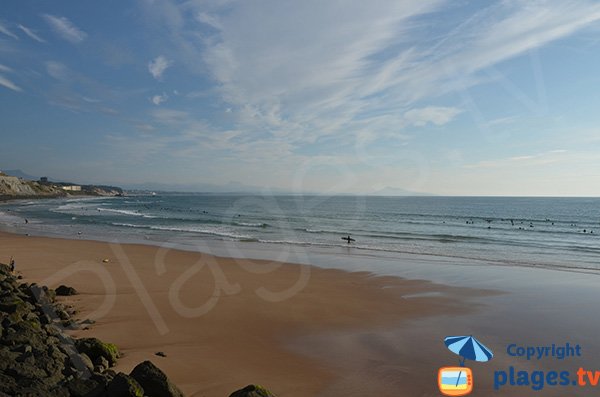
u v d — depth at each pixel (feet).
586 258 74.90
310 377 21.90
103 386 16.76
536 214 246.88
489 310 36.88
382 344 27.63
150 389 16.98
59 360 19.04
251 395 16.31
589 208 326.03
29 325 22.16
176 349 25.23
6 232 102.32
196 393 19.19
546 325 32.48
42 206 271.08
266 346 26.81
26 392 15.61
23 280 43.01
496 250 86.33
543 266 63.21
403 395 20.16
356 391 20.43
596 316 34.99
